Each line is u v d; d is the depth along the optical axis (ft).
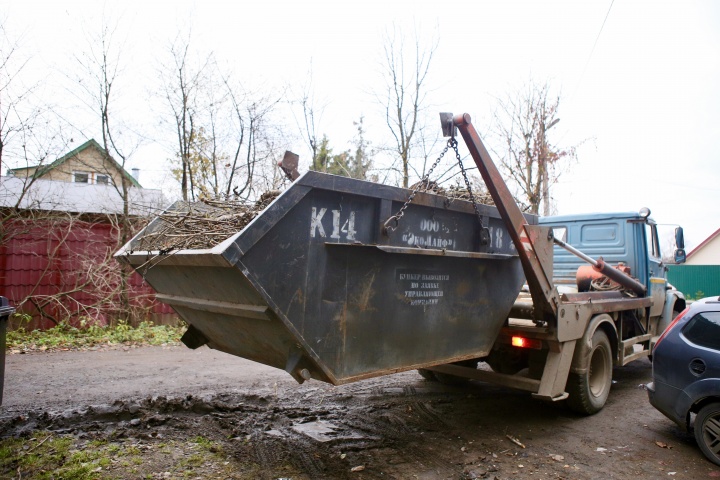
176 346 31.24
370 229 12.36
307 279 10.98
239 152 44.52
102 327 34.68
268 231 10.17
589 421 17.57
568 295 17.79
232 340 13.51
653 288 24.49
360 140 55.67
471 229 15.11
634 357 21.56
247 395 19.26
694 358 14.96
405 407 18.56
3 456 12.96
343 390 20.72
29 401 18.22
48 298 33.91
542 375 16.44
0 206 33.83
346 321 11.70
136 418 16.40
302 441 14.71
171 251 12.39
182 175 42.52
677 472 13.37
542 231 15.79
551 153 54.13
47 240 34.99
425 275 13.48
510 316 17.69
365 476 12.55
